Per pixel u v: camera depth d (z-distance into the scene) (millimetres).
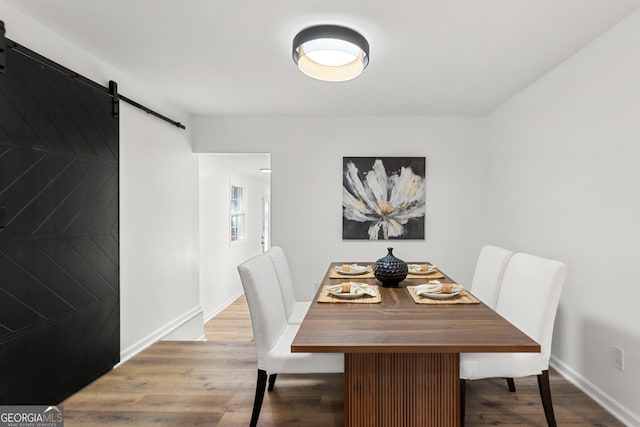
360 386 1572
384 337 1335
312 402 2111
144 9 1842
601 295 2094
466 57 2396
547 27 2002
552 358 2584
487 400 2113
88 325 2312
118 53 2359
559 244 2514
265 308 1836
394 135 3881
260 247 7691
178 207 3576
